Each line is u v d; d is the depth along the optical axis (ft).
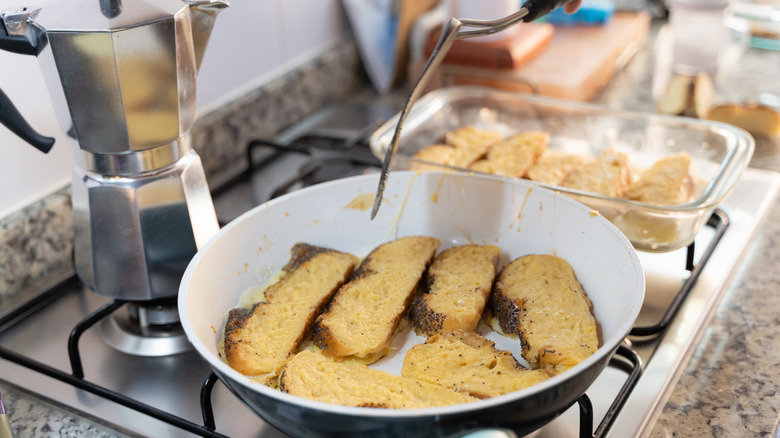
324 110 3.71
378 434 1.72
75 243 2.31
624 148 2.95
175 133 2.19
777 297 2.49
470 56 3.53
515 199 2.42
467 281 2.30
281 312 2.21
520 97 3.07
